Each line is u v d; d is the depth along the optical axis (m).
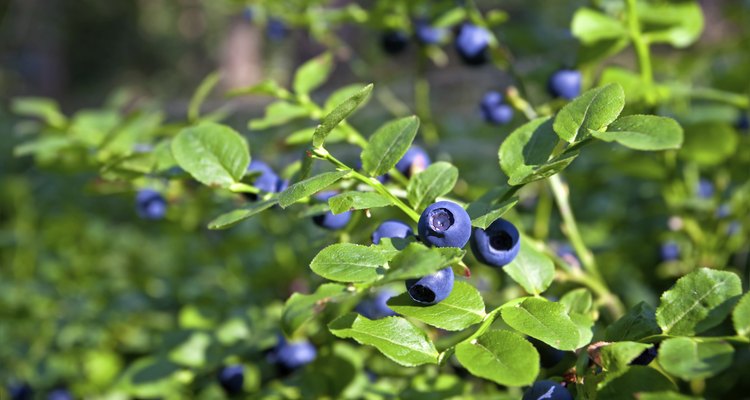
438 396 0.28
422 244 0.22
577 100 0.23
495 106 0.37
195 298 0.46
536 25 0.50
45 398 0.47
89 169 0.35
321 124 0.22
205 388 0.37
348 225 0.28
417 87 0.46
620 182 0.50
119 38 2.95
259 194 0.26
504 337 0.21
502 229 0.23
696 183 0.41
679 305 0.22
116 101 0.41
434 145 0.48
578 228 0.45
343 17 0.43
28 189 0.81
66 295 0.56
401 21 0.42
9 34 2.53
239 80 2.35
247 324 0.34
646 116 0.22
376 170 0.23
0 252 0.65
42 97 2.56
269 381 0.34
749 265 0.40
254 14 0.50
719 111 0.39
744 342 0.21
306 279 0.38
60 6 2.63
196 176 0.26
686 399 0.20
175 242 0.56
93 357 0.46
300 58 2.12
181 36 2.91
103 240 0.65
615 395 0.21
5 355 0.50
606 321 0.30
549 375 0.25
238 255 0.47
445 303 0.23
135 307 0.51
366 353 0.32
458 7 0.38
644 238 0.45
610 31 0.33
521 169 0.23
